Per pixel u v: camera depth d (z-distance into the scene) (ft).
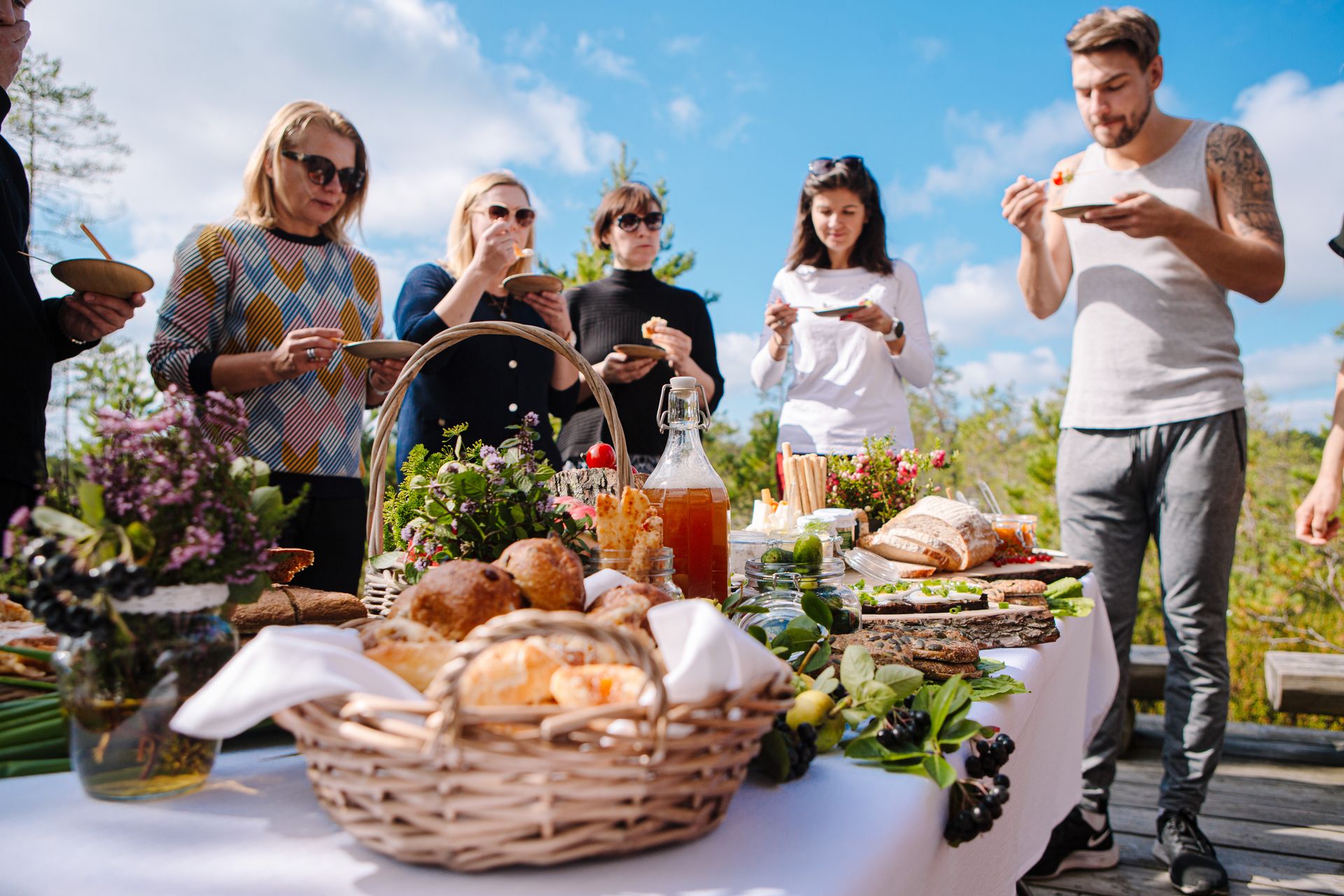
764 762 2.91
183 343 7.99
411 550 4.45
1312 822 10.19
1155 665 12.69
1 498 5.63
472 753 2.00
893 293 11.44
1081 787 7.28
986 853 3.94
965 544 7.75
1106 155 9.78
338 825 2.54
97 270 5.75
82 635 2.50
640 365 10.14
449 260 10.24
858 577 7.68
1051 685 5.64
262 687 2.19
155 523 2.54
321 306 8.70
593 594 3.58
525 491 4.52
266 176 8.48
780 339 11.60
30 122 26.55
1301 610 21.99
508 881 2.20
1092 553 9.54
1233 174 8.86
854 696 3.32
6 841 2.41
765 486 20.42
